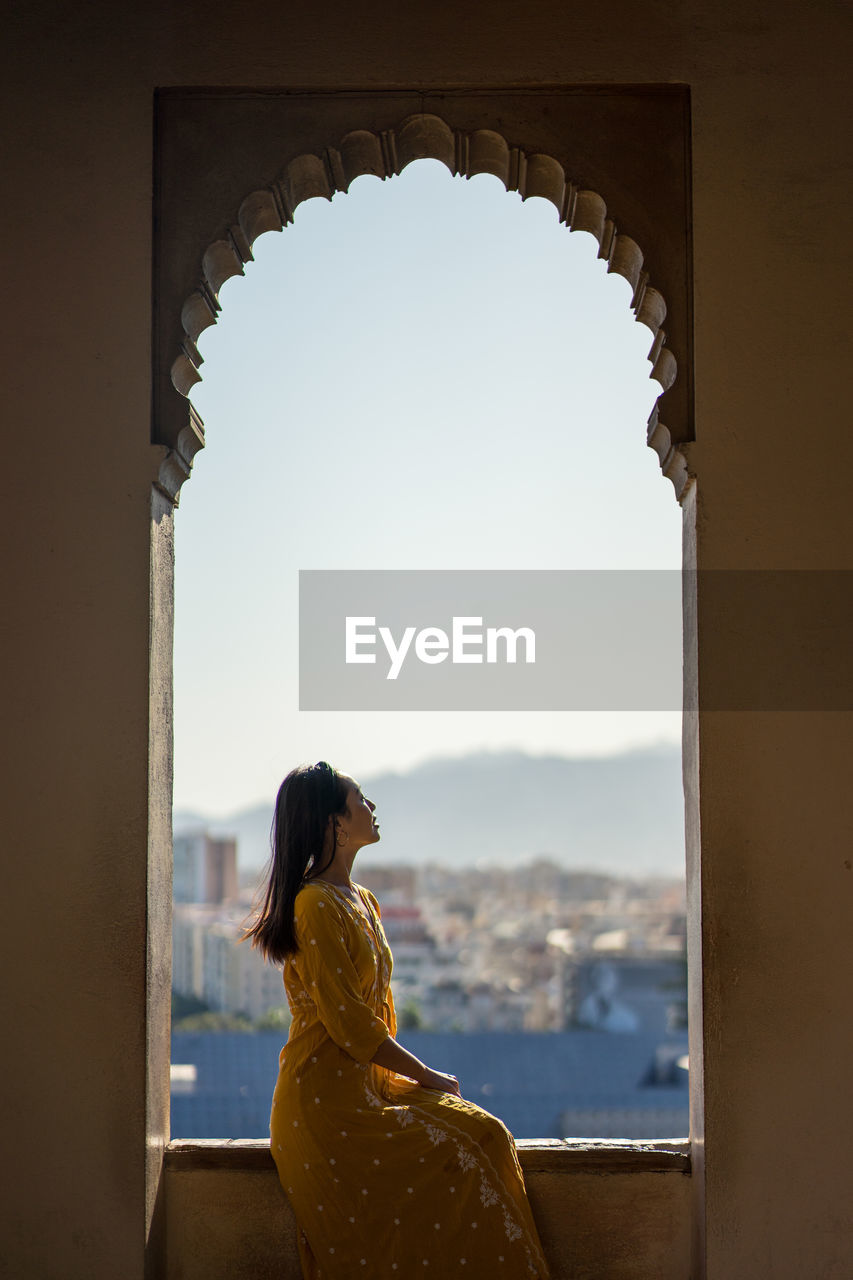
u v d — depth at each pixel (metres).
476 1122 3.29
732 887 3.53
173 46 3.75
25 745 3.57
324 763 3.60
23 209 3.70
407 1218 3.21
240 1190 3.61
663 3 3.75
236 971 63.62
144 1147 3.46
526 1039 41.88
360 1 3.77
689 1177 3.60
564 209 3.85
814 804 3.55
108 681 3.58
